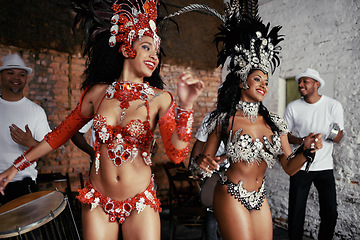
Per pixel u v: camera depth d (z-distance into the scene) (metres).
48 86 3.87
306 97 3.37
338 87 3.47
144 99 1.47
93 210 1.46
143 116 1.45
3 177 1.62
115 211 1.44
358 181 3.30
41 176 3.47
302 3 3.85
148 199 1.47
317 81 3.30
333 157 3.52
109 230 1.46
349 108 3.38
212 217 2.70
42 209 1.66
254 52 1.97
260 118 2.02
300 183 3.22
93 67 1.67
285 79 4.20
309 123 3.34
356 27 3.31
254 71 1.95
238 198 1.89
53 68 3.89
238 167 1.93
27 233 1.46
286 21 4.04
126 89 1.47
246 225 1.87
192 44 4.79
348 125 3.38
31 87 3.76
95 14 1.58
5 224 1.47
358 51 3.29
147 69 1.47
